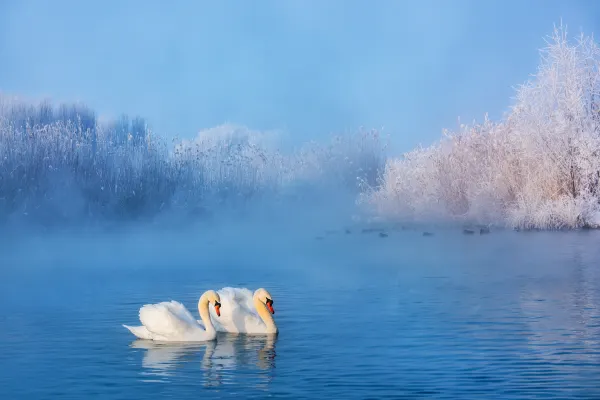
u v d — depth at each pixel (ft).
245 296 60.54
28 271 104.88
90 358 50.60
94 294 81.87
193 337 55.83
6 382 44.73
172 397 41.39
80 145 201.57
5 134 196.13
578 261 104.78
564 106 166.20
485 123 172.45
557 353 50.62
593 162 157.28
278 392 42.11
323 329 59.88
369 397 41.09
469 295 77.15
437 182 170.81
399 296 77.25
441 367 47.24
